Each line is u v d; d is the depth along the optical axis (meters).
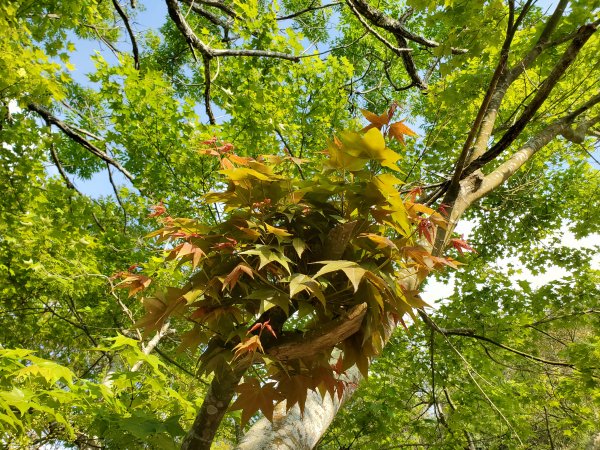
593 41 3.55
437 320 5.55
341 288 1.19
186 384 4.41
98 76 4.56
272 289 1.14
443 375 5.46
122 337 1.89
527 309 5.64
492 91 1.94
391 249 1.20
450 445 5.52
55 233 4.74
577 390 5.42
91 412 1.70
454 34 2.90
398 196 1.18
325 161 1.24
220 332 1.20
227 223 1.22
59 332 5.78
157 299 1.21
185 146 4.57
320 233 1.23
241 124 4.94
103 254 5.40
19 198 4.54
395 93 9.63
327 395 1.59
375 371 5.76
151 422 1.52
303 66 5.42
